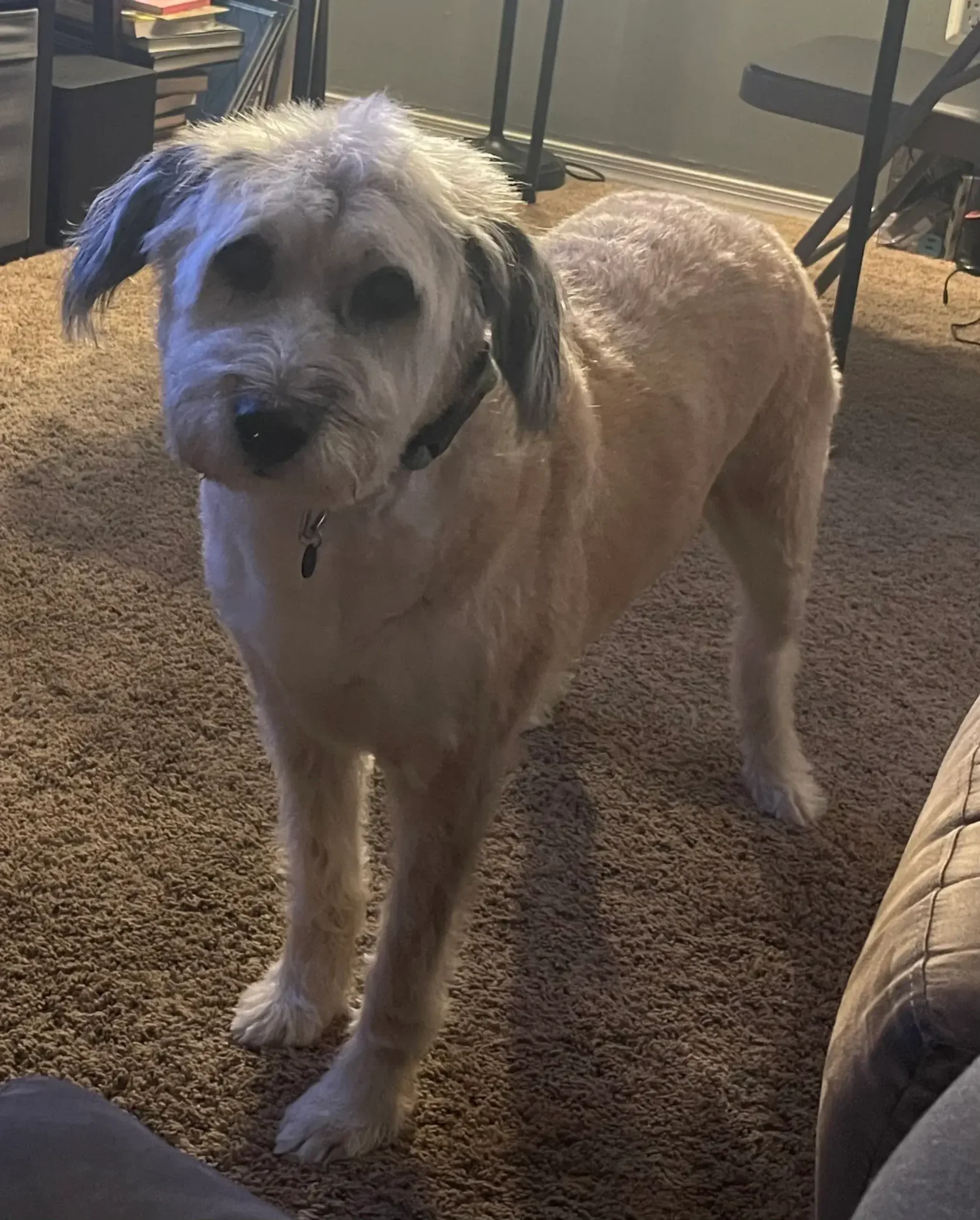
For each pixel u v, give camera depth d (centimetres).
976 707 118
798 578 177
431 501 107
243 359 95
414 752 119
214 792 171
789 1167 134
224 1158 128
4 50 291
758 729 183
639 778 186
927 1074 76
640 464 137
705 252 155
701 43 427
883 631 226
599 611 140
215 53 360
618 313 142
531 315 108
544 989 150
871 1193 57
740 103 431
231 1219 63
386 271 98
